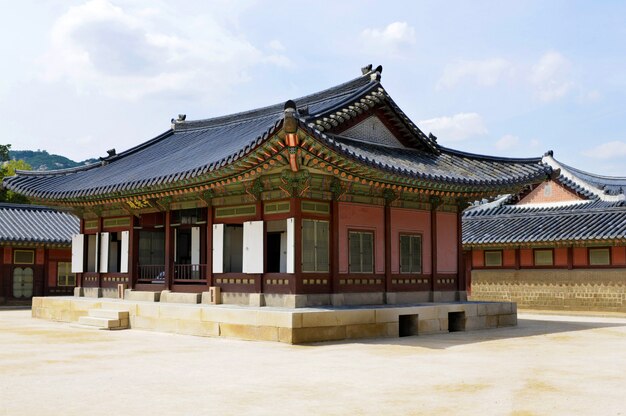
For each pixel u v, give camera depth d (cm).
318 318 1962
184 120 3666
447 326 2392
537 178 2786
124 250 2914
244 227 2331
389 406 1077
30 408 1066
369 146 2567
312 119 2334
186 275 2781
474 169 2772
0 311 3681
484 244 3772
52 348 1862
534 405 1087
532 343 1995
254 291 2289
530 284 3759
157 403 1101
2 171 6975
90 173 3316
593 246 3528
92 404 1095
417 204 2633
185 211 2656
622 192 3975
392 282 2480
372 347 1848
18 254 4162
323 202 2259
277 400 1123
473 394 1176
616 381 1320
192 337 2147
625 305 3397
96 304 2697
